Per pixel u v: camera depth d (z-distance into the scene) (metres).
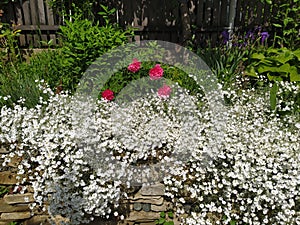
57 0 2.97
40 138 1.95
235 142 2.00
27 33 3.16
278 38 3.17
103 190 1.86
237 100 2.29
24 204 2.07
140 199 2.01
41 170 2.02
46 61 2.61
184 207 2.03
